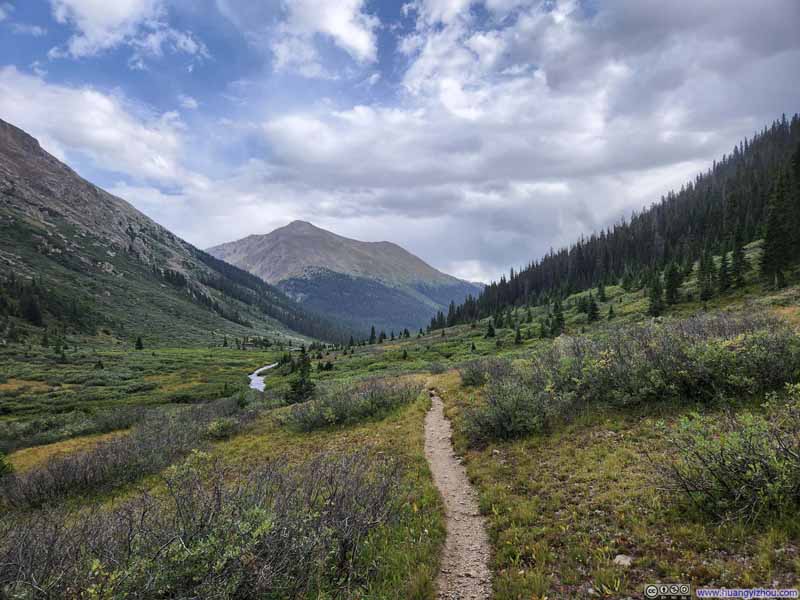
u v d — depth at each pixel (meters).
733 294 61.44
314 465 9.81
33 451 28.36
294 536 5.82
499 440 12.65
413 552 6.74
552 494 8.23
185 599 4.58
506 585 5.69
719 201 135.88
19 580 4.54
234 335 197.38
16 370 79.44
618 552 5.92
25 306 126.38
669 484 6.98
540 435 12.13
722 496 6.28
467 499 9.28
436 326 155.25
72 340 123.75
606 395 13.14
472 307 156.12
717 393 10.61
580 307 94.88
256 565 5.24
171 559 4.92
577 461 9.66
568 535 6.63
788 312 29.03
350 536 6.54
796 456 5.81
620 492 7.54
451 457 12.77
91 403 56.50
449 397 22.53
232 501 6.33
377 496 7.99
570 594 5.28
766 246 60.50
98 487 15.46
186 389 67.94
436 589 5.93
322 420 21.05
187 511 6.19
